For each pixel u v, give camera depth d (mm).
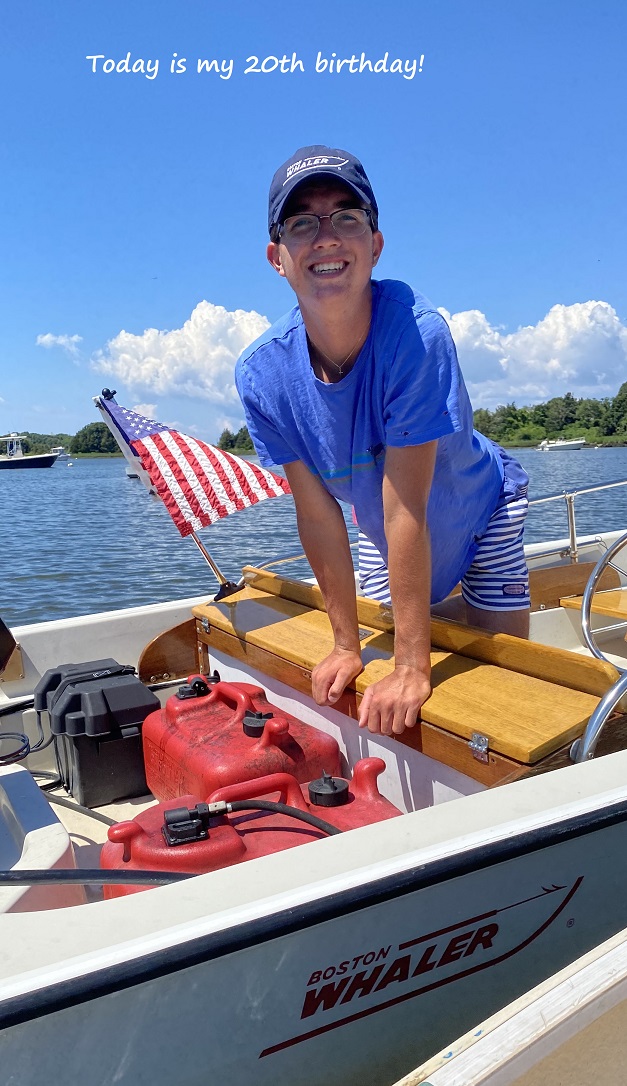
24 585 9883
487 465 2221
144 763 2219
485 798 1349
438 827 1267
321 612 2604
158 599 8953
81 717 2338
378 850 1212
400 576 1828
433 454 1824
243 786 1639
